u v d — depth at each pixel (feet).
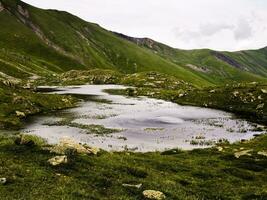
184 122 257.75
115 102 359.05
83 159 109.81
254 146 167.22
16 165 93.91
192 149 170.19
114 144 171.32
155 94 442.50
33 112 254.47
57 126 212.23
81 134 191.72
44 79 631.56
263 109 310.04
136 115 277.23
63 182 87.71
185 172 122.31
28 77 629.92
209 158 144.36
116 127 221.25
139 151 158.61
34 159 102.47
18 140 117.19
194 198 92.63
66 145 116.57
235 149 163.02
